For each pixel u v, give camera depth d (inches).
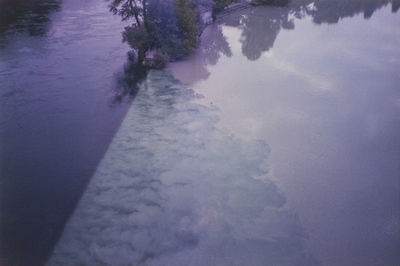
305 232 252.8
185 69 616.1
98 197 300.4
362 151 352.2
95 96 515.5
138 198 296.8
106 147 379.6
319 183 304.7
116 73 604.4
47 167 346.6
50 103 494.9
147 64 641.6
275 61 652.1
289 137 380.2
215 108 455.5
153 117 441.4
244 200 287.4
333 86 524.4
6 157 364.8
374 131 391.5
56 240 256.1
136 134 402.9
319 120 416.8
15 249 248.1
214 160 343.9
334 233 251.1
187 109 456.4
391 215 266.4
